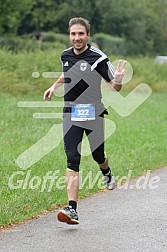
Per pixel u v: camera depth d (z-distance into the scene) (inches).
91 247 492.7
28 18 3932.1
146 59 2719.0
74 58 569.0
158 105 1900.8
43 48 2503.7
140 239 515.8
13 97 1590.8
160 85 2527.1
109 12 4237.2
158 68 2677.2
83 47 568.1
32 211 601.6
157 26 4633.4
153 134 1224.2
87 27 565.6
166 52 4665.4
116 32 4320.9
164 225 560.1
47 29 4008.4
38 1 3951.8
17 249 486.6
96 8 4165.8
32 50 2193.7
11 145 984.9
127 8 4333.2
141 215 597.3
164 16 4722.0
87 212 611.8
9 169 789.2
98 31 4220.0
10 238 518.6
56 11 3996.1
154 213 605.3
